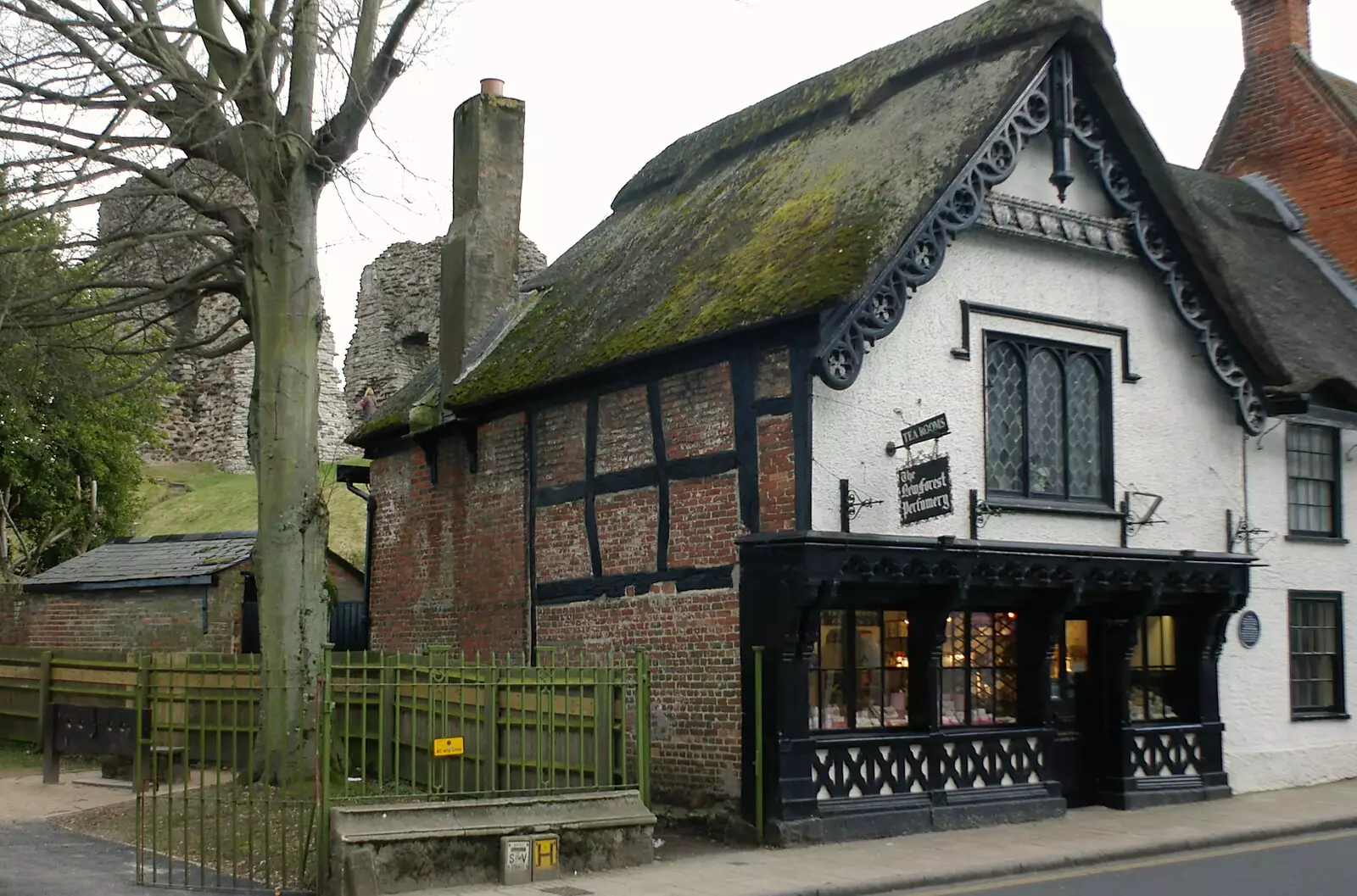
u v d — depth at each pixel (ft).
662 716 43.52
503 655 51.60
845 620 41.04
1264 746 52.08
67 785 43.86
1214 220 64.85
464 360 57.21
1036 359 46.32
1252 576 52.39
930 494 39.70
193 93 41.98
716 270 45.93
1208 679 49.73
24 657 47.14
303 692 38.81
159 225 49.80
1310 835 43.14
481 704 36.47
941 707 42.86
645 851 34.22
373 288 111.75
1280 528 53.67
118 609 67.05
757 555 39.73
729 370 42.24
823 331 38.65
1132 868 36.04
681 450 43.93
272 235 44.04
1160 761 48.01
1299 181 70.95
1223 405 51.85
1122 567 45.34
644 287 50.06
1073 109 46.21
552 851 32.17
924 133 43.68
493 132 60.59
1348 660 55.77
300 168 44.06
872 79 50.11
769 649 39.01
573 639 48.11
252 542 66.90
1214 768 49.42
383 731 34.09
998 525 43.65
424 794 32.68
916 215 39.81
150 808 38.11
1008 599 43.96
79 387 50.55
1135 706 48.44
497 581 52.85
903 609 42.37
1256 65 73.82
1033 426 45.73
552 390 49.93
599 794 33.94
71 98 39.88
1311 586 54.65
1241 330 50.67
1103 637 47.44
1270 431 53.62
